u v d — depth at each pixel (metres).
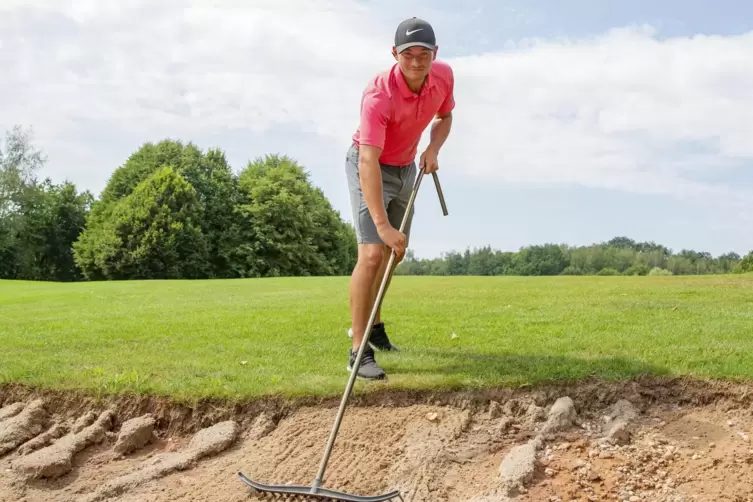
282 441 4.07
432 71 4.55
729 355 4.73
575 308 7.91
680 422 4.01
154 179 41.84
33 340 6.39
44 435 4.39
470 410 4.21
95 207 44.53
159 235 40.59
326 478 3.67
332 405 4.31
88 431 4.36
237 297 11.96
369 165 4.36
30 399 4.72
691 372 4.32
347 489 3.57
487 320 7.12
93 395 4.63
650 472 3.60
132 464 4.13
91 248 42.41
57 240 49.41
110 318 8.25
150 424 4.37
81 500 3.73
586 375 4.36
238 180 48.97
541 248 47.53
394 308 8.61
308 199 48.91
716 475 3.52
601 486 3.50
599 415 4.12
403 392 4.33
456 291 11.58
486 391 4.29
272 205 46.16
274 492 3.34
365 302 4.74
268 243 45.50
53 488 3.93
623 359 4.67
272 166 50.81
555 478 3.57
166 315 8.46
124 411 4.54
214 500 3.57
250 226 46.25
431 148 4.93
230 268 45.19
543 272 47.19
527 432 4.02
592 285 12.41
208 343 6.08
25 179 48.31
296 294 12.46
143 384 4.67
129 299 12.12
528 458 3.64
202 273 43.16
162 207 41.22
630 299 9.02
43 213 49.44
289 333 6.60
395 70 4.45
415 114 4.57
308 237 47.75
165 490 3.74
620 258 46.72
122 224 40.69
